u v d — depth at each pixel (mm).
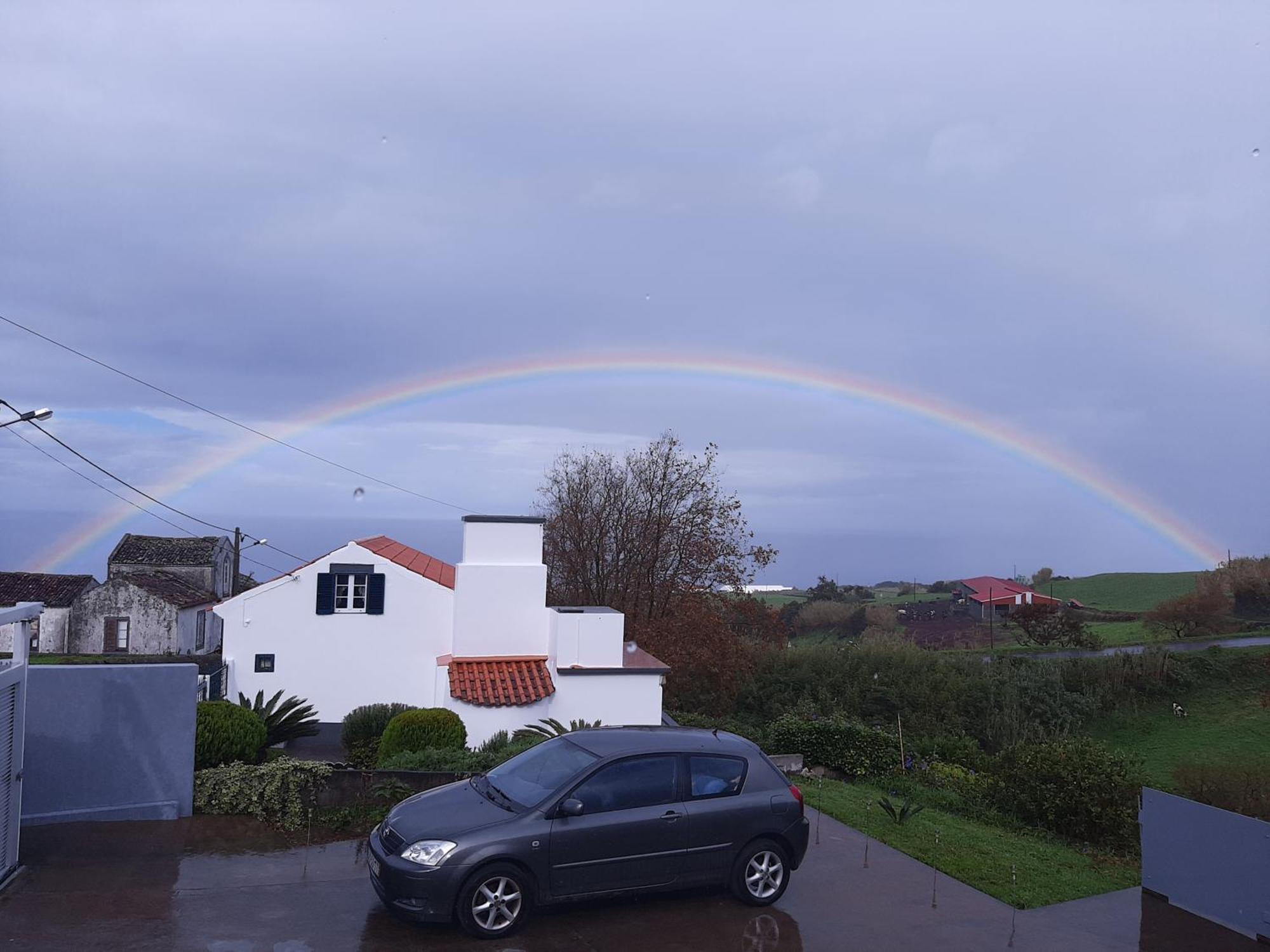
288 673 21328
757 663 34875
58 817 9734
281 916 7512
